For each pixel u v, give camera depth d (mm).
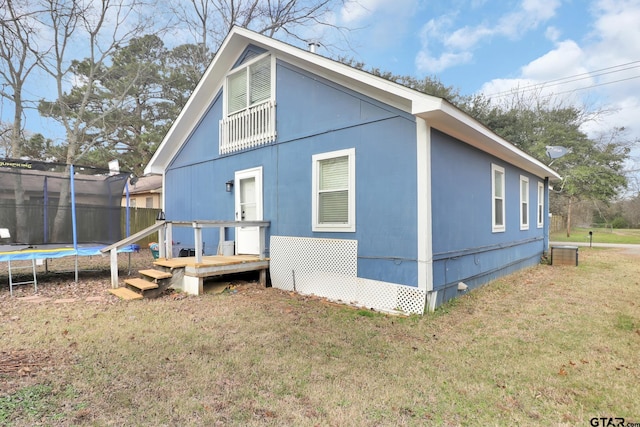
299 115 6684
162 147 9953
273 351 3482
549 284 7062
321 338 3881
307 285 6230
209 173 8891
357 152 5734
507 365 3221
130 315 4707
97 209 7820
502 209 8094
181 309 5023
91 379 2850
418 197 5000
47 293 6141
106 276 7898
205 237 8914
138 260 10844
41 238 7156
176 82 19234
